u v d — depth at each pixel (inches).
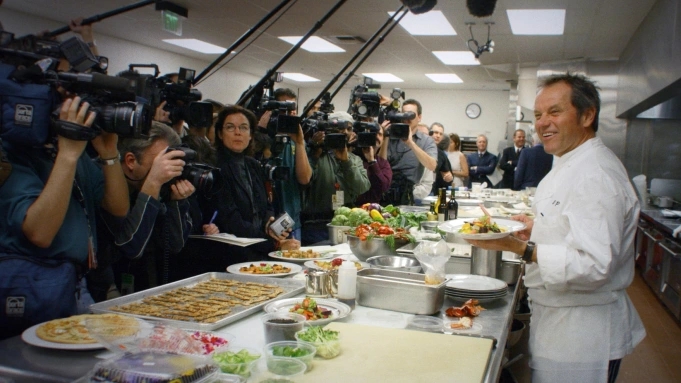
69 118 58.1
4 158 59.8
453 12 257.3
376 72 458.3
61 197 58.9
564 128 75.1
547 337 77.3
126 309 66.8
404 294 70.9
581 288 70.1
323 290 76.5
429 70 432.8
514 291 85.9
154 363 43.8
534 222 79.4
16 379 48.7
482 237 72.8
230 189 110.8
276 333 56.8
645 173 325.1
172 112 111.3
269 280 82.4
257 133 141.6
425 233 114.8
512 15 267.1
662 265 208.8
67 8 278.1
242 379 45.1
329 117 151.1
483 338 59.5
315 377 48.5
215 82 451.8
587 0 229.6
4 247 60.1
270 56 401.4
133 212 77.0
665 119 315.6
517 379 101.5
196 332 55.6
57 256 62.5
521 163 300.4
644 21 250.1
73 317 58.6
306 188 145.3
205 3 263.7
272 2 255.8
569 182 73.4
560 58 358.6
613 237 68.2
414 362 52.4
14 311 58.5
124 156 83.8
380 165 172.6
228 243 97.6
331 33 314.8
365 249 97.0
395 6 253.3
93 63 67.7
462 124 546.6
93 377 43.0
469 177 390.9
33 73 59.0
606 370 74.6
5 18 278.7
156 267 94.0
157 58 389.4
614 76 351.9
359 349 55.6
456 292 76.8
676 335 179.0
